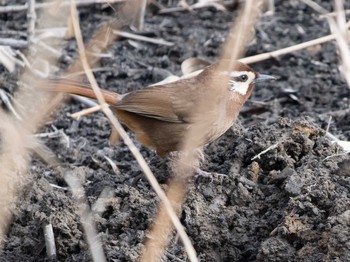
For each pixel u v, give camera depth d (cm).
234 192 1022
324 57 1573
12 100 1267
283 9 1747
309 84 1496
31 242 1016
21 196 1078
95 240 985
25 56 1350
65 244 992
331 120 1352
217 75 1151
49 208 1032
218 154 1131
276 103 1439
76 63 1038
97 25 1620
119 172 1203
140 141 1201
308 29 1667
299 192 984
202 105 1109
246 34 817
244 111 1420
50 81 1085
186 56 1573
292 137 1078
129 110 1159
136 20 1559
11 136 956
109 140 1320
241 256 970
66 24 1282
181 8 1728
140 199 1034
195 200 1005
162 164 1137
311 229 936
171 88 1173
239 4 1695
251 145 1095
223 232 977
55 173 1184
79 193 1086
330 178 997
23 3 1669
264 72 1548
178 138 1165
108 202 1040
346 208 927
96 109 1343
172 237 977
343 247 881
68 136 1353
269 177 1045
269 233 978
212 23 1686
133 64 1552
